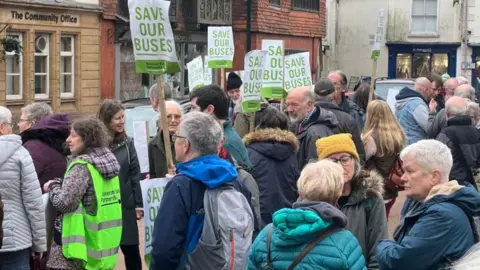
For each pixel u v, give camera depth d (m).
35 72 21.23
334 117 7.17
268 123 6.31
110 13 23.66
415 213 4.44
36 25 20.80
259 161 6.09
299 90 7.16
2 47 19.48
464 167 7.45
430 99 11.05
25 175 5.85
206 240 4.61
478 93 18.06
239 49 29.84
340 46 41.75
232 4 29.61
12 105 20.30
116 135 6.87
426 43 40.03
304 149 7.06
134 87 25.28
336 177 4.25
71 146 5.97
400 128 7.59
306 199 4.26
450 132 7.51
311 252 4.08
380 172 7.50
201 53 28.66
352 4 41.28
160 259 4.59
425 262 4.29
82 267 5.90
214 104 5.90
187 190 4.62
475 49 39.78
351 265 4.06
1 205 5.54
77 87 22.69
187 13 26.92
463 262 2.33
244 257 4.66
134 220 6.91
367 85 11.09
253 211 5.29
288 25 33.00
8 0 19.64
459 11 39.62
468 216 4.34
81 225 5.86
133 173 6.87
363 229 4.90
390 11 40.41
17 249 5.84
